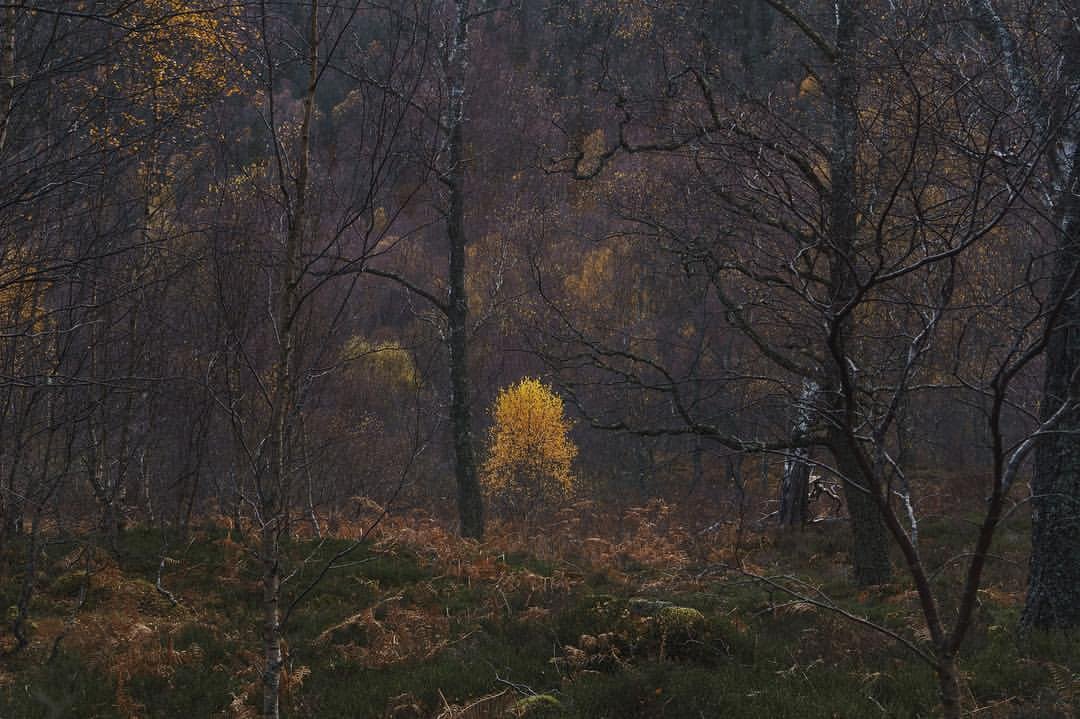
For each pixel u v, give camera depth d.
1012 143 4.68
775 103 7.71
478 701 6.58
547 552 13.84
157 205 6.93
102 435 10.52
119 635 8.13
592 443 32.62
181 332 9.47
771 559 14.59
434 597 10.12
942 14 5.57
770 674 7.02
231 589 10.01
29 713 6.52
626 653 7.60
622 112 9.55
